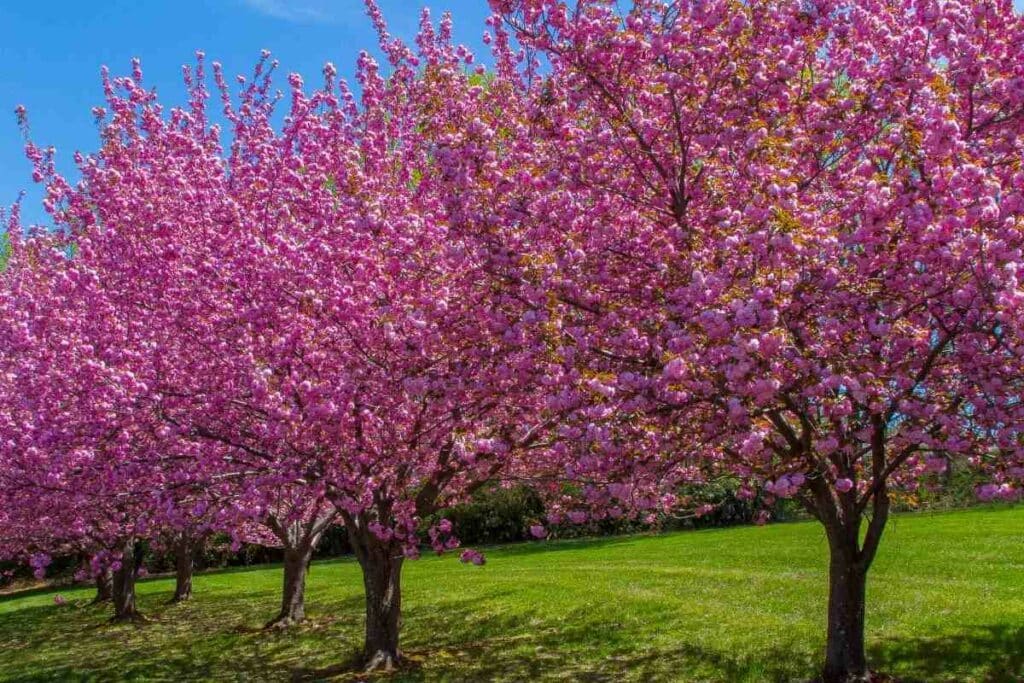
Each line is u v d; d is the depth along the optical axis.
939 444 7.13
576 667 10.85
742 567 16.89
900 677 8.81
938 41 7.48
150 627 18.20
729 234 7.43
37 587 33.38
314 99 12.83
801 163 8.38
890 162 7.91
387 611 11.76
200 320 10.18
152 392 9.58
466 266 8.48
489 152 8.28
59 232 12.77
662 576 16.56
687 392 7.18
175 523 10.33
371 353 9.42
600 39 8.46
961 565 14.12
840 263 7.52
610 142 8.64
